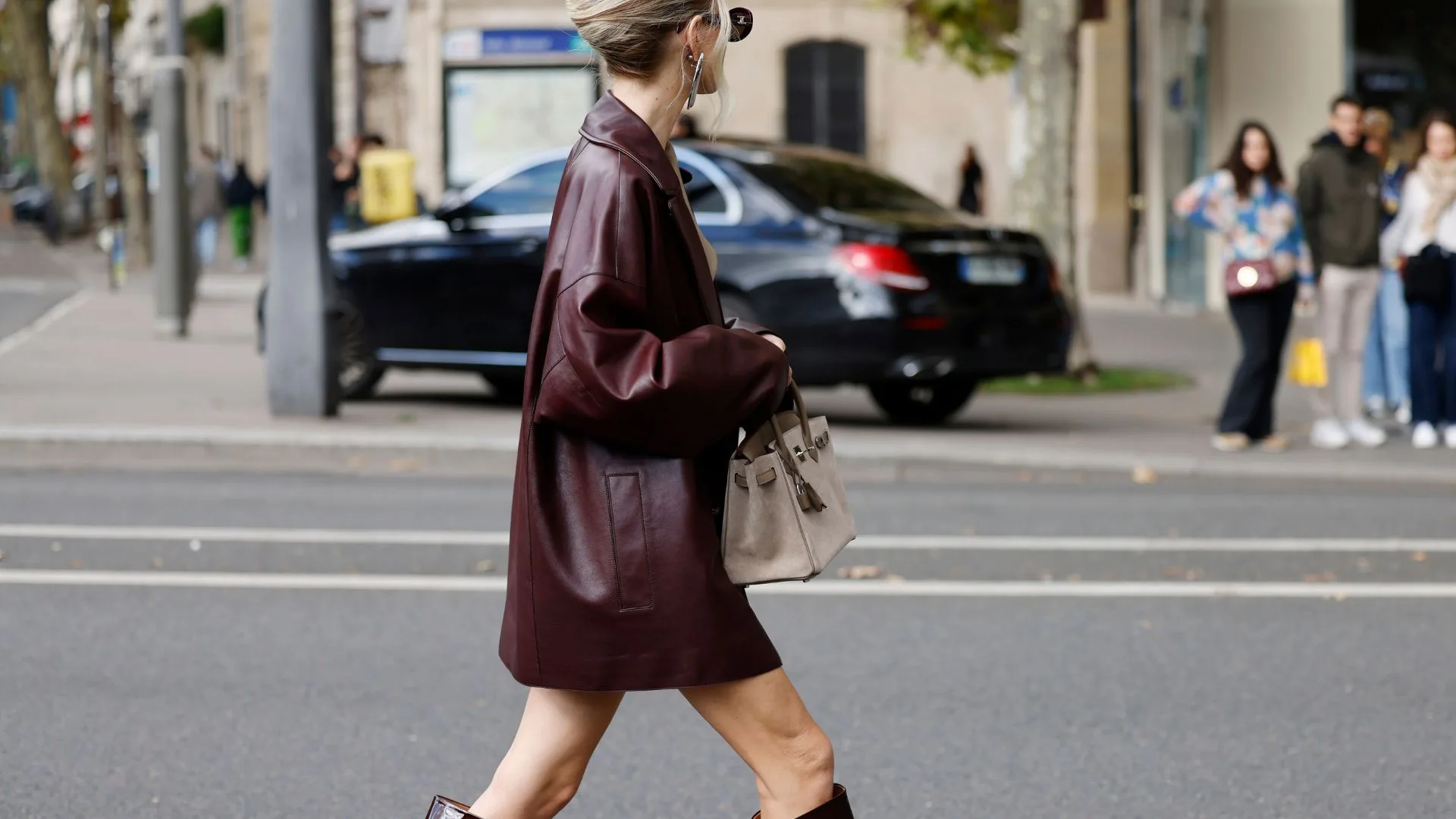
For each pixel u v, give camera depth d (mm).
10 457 18312
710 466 5004
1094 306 39406
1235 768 8594
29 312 36062
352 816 7871
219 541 14039
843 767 8586
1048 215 25312
